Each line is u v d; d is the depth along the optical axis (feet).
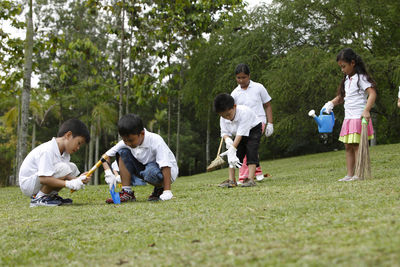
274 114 45.65
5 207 12.64
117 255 5.92
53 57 54.95
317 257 4.70
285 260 4.74
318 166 25.57
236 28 49.32
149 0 29.78
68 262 5.78
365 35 44.42
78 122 11.93
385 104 45.39
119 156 12.10
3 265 5.82
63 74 34.32
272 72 42.93
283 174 21.76
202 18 29.53
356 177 13.34
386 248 4.72
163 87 31.04
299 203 8.75
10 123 63.05
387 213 6.90
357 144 14.14
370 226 6.04
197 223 7.59
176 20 29.43
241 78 16.78
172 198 11.80
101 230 7.73
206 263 5.00
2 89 30.42
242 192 12.26
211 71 52.60
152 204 10.69
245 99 16.98
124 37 30.91
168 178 11.87
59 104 66.39
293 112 45.11
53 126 86.33
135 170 12.32
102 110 60.08
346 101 14.12
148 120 87.45
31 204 11.91
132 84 31.53
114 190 11.83
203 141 93.35
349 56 13.78
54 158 11.53
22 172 11.80
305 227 6.44
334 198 9.12
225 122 15.26
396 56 43.52
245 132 14.42
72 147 11.81
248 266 4.69
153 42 32.22
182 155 85.56
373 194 9.19
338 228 6.16
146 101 31.83
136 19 30.30
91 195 14.89
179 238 6.56
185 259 5.27
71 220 8.80
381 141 71.20
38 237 7.48
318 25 47.32
